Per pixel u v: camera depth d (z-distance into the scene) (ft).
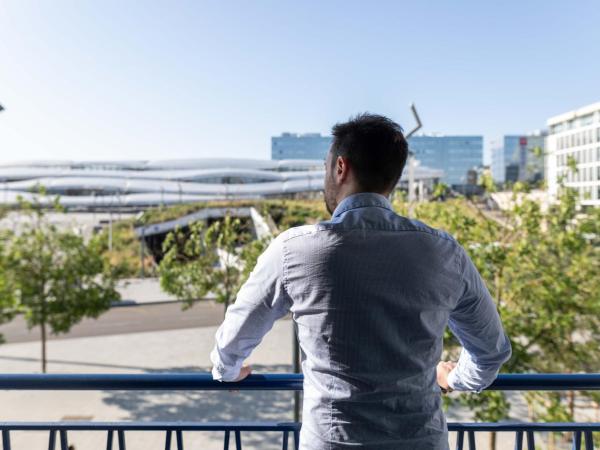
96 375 5.10
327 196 3.97
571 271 26.61
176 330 73.26
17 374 5.11
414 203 36.27
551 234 27.76
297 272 3.40
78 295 50.42
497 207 30.35
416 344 3.33
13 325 76.95
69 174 390.83
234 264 54.44
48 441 5.34
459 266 3.53
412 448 3.24
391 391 3.26
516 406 40.86
